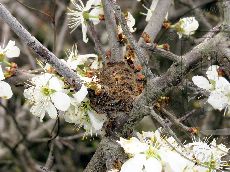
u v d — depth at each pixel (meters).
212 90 0.54
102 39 0.72
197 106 0.56
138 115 0.50
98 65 0.54
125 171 0.46
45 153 0.82
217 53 0.50
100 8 0.55
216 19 0.65
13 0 0.75
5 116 0.79
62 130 0.75
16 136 0.79
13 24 0.47
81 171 0.81
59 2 0.74
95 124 0.51
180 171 0.46
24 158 0.79
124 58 0.52
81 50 0.72
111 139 0.51
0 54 0.52
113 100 0.51
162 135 0.49
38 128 0.79
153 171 0.46
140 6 0.71
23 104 0.84
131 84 0.51
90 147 0.82
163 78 0.49
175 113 0.56
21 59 0.76
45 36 0.76
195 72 0.56
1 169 0.81
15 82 0.52
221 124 0.64
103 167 0.51
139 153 0.47
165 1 0.56
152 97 0.50
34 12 0.74
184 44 0.60
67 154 0.81
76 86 0.49
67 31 0.74
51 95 0.51
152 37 0.55
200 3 0.69
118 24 0.54
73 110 0.52
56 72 0.52
